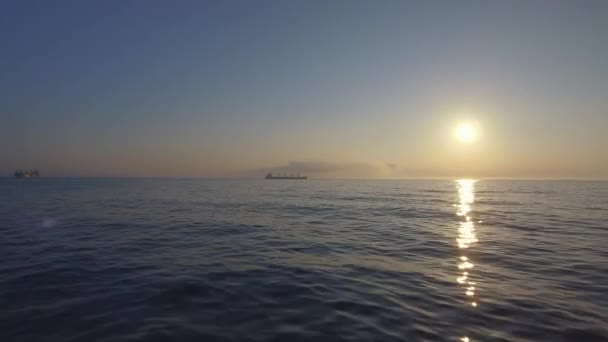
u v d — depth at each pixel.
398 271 11.58
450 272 11.48
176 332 6.90
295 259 13.19
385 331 7.05
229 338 6.70
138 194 55.88
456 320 7.60
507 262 12.82
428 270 11.73
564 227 21.67
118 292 9.15
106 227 20.45
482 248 15.41
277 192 69.81
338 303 8.59
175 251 14.30
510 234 19.11
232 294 9.15
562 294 9.30
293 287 9.79
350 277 10.85
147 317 7.60
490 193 66.62
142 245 15.41
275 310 8.11
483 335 6.89
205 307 8.23
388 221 24.83
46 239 16.52
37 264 11.84
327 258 13.43
